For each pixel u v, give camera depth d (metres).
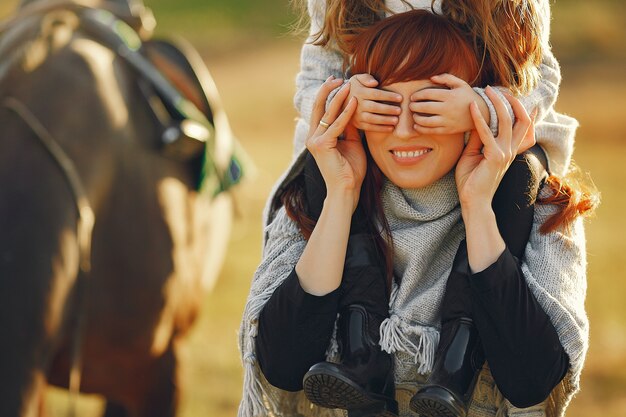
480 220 2.53
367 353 2.59
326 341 2.61
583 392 7.34
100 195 4.62
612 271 10.55
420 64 2.50
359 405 2.58
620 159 16.89
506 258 2.50
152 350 4.90
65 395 7.53
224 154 5.66
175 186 5.07
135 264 4.76
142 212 4.82
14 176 4.24
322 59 2.77
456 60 2.53
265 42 27.92
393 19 2.55
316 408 2.82
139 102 5.09
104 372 4.83
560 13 26.95
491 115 2.53
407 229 2.65
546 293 2.54
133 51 5.24
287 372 2.62
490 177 2.52
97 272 4.64
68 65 4.74
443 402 2.48
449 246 2.71
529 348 2.49
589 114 20.17
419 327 2.62
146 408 5.04
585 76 23.20
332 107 2.61
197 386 7.21
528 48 2.58
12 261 4.02
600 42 25.27
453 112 2.49
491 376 2.70
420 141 2.54
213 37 28.12
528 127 2.57
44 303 4.03
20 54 4.68
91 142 4.60
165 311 4.91
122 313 4.72
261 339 2.64
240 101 22.36
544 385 2.52
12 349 3.89
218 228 5.71
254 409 2.69
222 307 9.32
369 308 2.63
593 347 8.30
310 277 2.59
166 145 5.03
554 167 2.77
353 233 2.71
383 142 2.57
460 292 2.59
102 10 5.41
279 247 2.75
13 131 4.38
